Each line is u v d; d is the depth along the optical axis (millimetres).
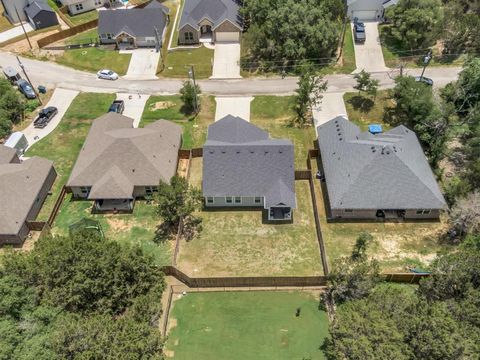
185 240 46344
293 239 46188
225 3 78938
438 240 45406
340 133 53625
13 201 47125
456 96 59062
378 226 47031
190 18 77250
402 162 48125
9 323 31109
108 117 57781
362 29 76062
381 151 48688
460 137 57812
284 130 59969
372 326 30812
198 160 55781
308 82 59219
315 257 44312
